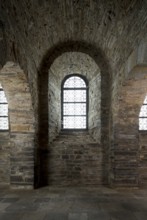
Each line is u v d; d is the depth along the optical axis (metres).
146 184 7.14
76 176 6.78
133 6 4.10
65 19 5.36
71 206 4.57
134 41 4.50
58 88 7.71
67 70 7.80
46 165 6.73
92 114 7.47
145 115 7.73
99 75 6.86
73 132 7.67
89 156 6.82
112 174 6.31
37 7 4.57
